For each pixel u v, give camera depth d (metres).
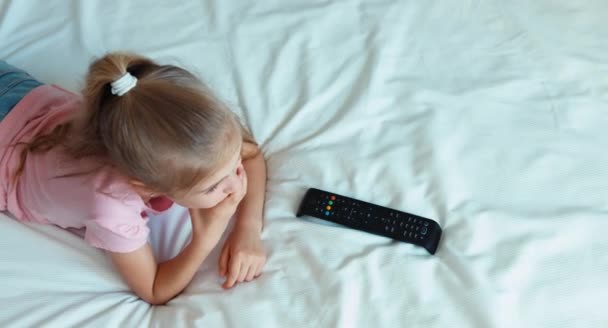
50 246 0.93
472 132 1.00
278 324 0.82
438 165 0.96
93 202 0.83
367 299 0.83
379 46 1.14
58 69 1.17
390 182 0.95
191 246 0.87
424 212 0.92
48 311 0.85
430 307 0.81
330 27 1.20
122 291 0.90
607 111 1.02
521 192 0.93
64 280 0.89
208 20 1.23
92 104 0.75
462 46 1.14
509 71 1.09
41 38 1.22
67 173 0.86
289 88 1.11
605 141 0.98
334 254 0.88
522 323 0.79
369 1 1.23
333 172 0.98
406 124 1.02
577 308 0.81
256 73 1.14
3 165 0.93
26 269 0.90
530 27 1.16
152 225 0.97
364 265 0.86
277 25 1.21
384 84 1.09
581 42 1.13
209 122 0.73
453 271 0.84
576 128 1.00
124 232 0.83
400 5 1.22
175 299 0.89
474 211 0.90
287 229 0.92
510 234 0.87
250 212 0.94
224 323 0.83
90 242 0.86
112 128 0.73
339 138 1.02
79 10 1.25
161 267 0.89
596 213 0.89
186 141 0.72
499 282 0.82
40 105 0.98
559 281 0.83
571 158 0.96
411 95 1.06
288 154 1.02
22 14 1.27
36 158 0.91
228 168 0.78
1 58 1.20
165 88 0.73
